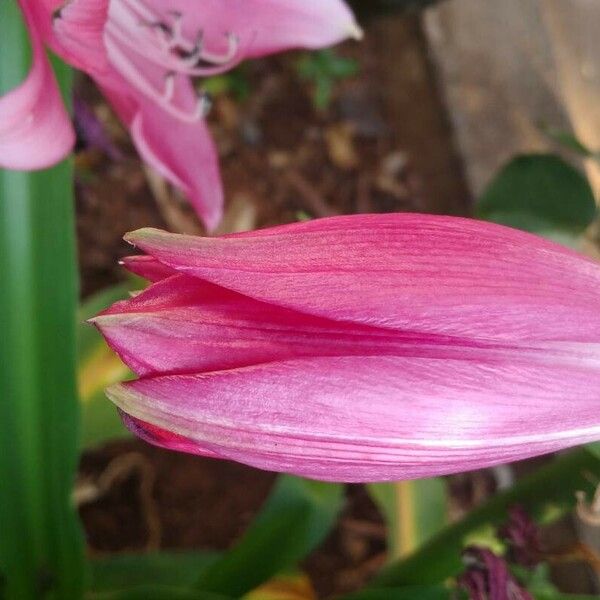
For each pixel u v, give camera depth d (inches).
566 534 16.4
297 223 6.6
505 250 6.7
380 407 6.4
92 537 15.2
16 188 9.3
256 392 6.3
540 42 20.9
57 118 8.2
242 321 6.4
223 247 6.4
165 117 10.5
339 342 6.5
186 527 15.7
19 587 9.9
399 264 6.6
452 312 6.5
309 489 11.1
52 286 9.5
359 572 16.4
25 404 9.5
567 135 12.3
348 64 19.5
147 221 17.6
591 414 6.7
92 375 11.8
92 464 15.6
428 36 20.6
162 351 6.3
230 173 19.2
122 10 9.9
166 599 9.9
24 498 9.7
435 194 20.6
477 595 8.3
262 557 10.8
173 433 6.4
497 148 19.8
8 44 9.2
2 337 9.4
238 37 10.3
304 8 10.1
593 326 6.7
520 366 6.6
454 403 6.4
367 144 20.7
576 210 11.6
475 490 17.7
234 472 16.4
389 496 13.0
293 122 20.2
